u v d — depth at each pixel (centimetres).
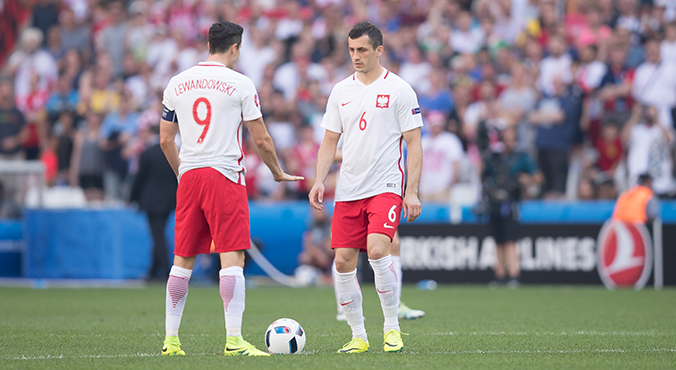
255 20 6500
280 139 5684
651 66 5322
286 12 6650
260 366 1493
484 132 4522
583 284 4631
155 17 6856
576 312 2984
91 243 4819
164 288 4372
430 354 1719
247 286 4634
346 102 1811
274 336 1750
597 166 5162
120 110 5959
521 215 4716
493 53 5947
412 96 1794
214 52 1753
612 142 5134
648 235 4584
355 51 1781
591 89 5362
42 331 2281
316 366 1497
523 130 5291
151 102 5972
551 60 5569
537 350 1819
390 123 1786
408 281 4750
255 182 5391
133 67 6556
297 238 4900
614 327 2416
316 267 4847
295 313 2955
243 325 2494
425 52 6022
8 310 3055
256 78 6319
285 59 6334
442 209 4794
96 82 6397
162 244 4522
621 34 5466
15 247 5019
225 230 1698
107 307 3206
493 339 2062
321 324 2519
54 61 6756
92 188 5659
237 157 1719
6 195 5050
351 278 1794
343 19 6512
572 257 4650
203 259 4891
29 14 7194
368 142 1777
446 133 5300
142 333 2225
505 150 4506
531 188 5031
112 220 4809
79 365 1520
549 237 4666
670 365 1560
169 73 6456
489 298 3700
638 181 4684
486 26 6072
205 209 1702
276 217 4912
